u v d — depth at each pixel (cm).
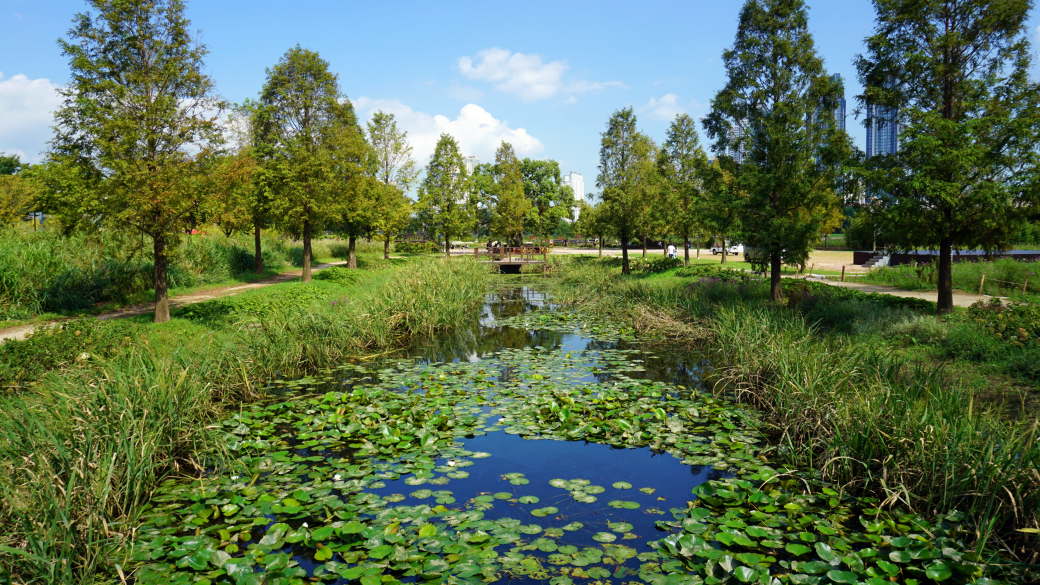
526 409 712
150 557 372
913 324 987
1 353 719
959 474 430
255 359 877
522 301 1958
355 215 2392
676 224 2452
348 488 484
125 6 967
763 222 1398
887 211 1118
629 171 2562
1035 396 660
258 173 1955
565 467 544
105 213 980
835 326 1053
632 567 367
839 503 452
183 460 544
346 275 2139
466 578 350
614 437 617
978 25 1079
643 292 1656
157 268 1069
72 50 950
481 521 420
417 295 1388
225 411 715
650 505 462
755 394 742
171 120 1014
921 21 1112
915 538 379
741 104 1419
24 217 2427
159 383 568
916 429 465
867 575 345
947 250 1138
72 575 349
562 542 399
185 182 1023
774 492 462
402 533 402
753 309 1177
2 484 376
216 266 1945
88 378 586
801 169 1359
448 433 631
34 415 480
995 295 1573
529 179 5316
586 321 1472
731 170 1456
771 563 366
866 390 574
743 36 1412
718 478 516
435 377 885
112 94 973
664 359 1021
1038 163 1024
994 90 1104
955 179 1072
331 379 891
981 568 348
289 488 485
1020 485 391
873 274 2080
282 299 1399
